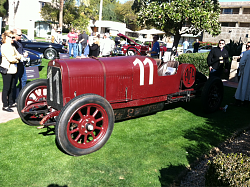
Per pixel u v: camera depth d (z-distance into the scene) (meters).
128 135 3.94
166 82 4.50
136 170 2.96
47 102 3.77
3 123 4.31
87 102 3.12
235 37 20.81
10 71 4.75
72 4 41.69
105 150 3.42
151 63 4.20
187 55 10.52
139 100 4.18
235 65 9.04
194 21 8.77
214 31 9.50
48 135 3.87
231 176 1.96
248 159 2.17
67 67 3.40
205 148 3.56
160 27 9.74
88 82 3.56
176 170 2.98
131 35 53.03
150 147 3.55
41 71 9.16
